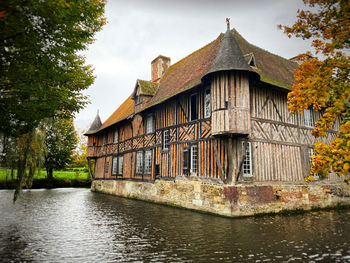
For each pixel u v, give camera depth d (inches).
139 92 636.1
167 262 182.9
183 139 454.0
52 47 181.3
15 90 181.9
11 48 157.8
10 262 183.0
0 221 332.2
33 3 137.7
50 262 183.9
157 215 377.1
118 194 712.4
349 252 203.3
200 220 330.0
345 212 416.2
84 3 195.8
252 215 353.4
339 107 164.7
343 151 140.3
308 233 263.7
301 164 443.5
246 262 181.6
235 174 351.6
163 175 505.0
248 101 355.9
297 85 181.8
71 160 1125.1
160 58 724.0
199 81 399.2
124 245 225.3
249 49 497.7
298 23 168.4
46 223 323.3
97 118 988.6
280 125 425.4
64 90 249.8
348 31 151.7
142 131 616.4
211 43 548.4
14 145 323.6
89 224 317.7
